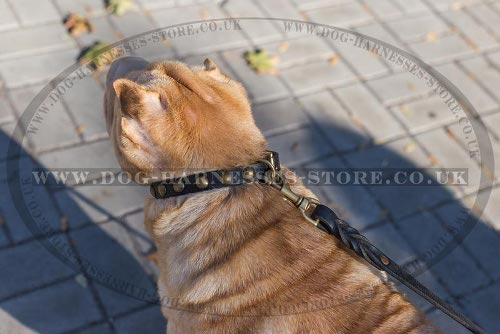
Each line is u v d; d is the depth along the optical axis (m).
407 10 2.43
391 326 1.03
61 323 1.50
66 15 2.08
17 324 1.48
